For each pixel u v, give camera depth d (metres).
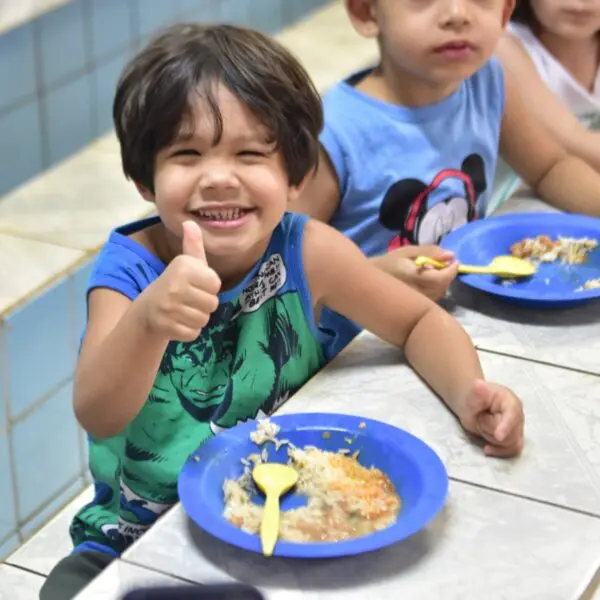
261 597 0.82
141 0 2.47
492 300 1.34
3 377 1.80
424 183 1.58
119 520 1.22
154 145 1.11
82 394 1.06
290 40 2.86
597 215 1.58
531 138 1.67
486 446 1.05
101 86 2.42
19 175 2.26
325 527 0.94
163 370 1.17
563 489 1.00
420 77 1.55
